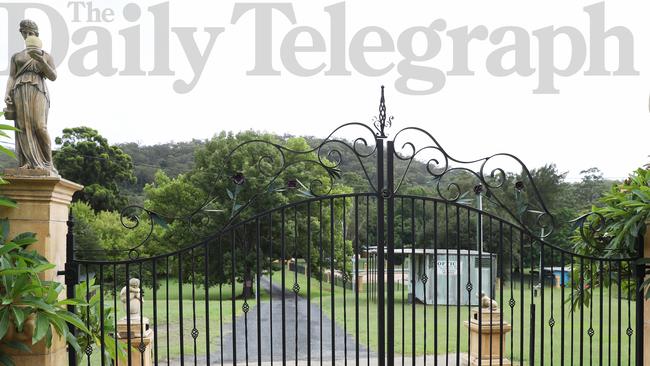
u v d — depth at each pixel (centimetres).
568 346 938
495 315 722
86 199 2412
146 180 2839
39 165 407
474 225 1605
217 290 2103
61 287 402
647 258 464
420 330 1074
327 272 1838
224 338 1036
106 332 477
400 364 777
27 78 405
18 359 403
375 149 456
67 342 417
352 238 1609
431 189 1630
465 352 859
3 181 379
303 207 1575
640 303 473
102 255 1622
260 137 1728
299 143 1648
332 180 452
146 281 1736
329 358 845
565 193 2034
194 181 1742
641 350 473
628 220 468
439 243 1614
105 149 2541
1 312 371
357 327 447
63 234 438
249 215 1580
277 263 1722
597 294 1584
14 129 386
